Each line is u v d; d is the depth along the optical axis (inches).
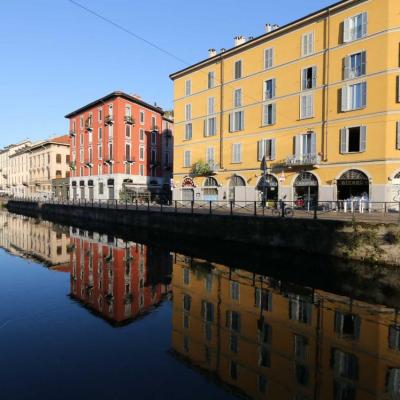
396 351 289.0
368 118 917.8
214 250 765.9
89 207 1440.7
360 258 548.1
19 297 421.4
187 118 1471.5
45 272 565.6
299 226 635.5
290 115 1104.8
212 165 1342.3
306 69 1066.1
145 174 1996.8
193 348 287.9
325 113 1010.1
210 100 1373.0
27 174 2925.7
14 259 675.4
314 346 298.8
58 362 257.0
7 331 315.0
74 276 538.9
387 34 885.2
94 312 371.2
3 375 236.8
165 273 562.6
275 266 608.4
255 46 1210.0
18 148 3334.2
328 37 1005.2
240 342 304.8
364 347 296.8
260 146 1189.7
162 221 994.7
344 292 453.4
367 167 917.2
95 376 238.1
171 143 2204.7
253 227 720.3
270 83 1168.8
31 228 1243.2
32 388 220.8
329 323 350.6
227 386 229.9
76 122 2196.1
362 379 244.8
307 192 1061.1
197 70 1425.9
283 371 253.6
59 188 2364.7
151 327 333.1
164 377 239.5
